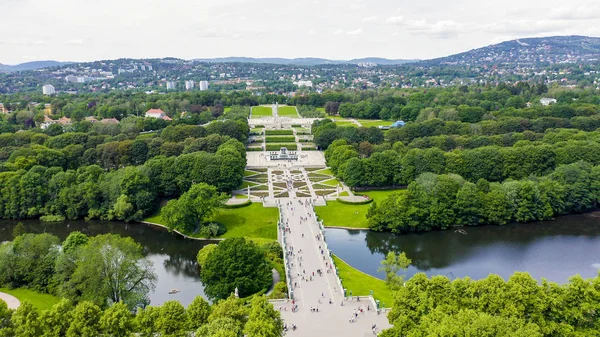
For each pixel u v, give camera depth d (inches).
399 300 4517.7
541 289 4434.1
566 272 7037.4
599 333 4143.7
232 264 5989.2
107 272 5767.7
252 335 3917.3
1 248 6466.5
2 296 5944.9
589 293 4296.3
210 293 6008.9
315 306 5497.1
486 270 7111.2
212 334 3868.1
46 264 6245.1
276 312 4424.2
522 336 3686.0
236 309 4394.7
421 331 3986.2
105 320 4126.5
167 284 6825.8
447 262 7421.3
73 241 6609.3
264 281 6087.6
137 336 4301.2
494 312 4340.6
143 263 6254.9
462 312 4030.5
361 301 5649.6
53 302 5812.0
